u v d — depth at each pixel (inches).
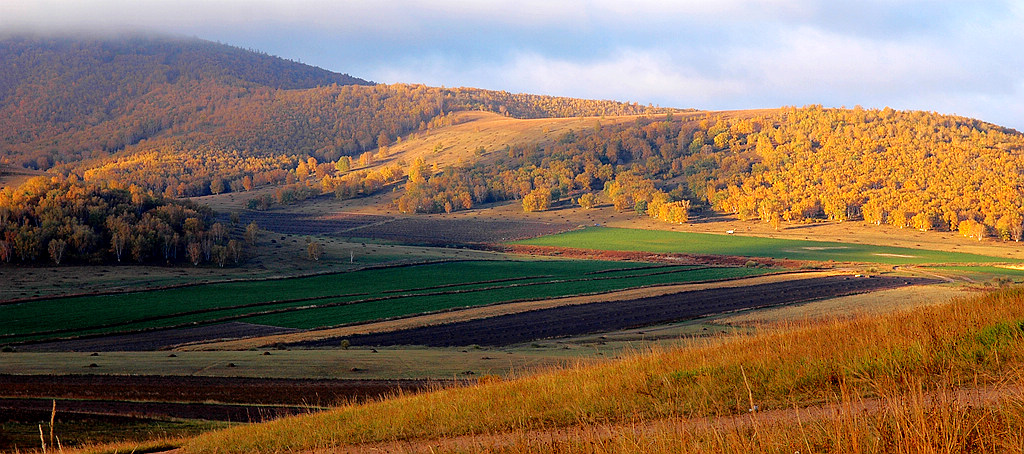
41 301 3550.7
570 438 450.3
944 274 4667.8
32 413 1355.8
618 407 577.9
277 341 2635.3
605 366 822.5
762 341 729.6
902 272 4822.8
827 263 5541.3
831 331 708.7
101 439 1160.2
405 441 619.8
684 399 566.3
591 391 644.7
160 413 1382.9
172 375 1803.6
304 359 2032.5
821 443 338.3
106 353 2210.9
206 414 1381.6
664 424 427.5
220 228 5718.5
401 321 3088.1
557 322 3019.2
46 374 1785.2
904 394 363.3
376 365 1913.1
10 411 1366.9
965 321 611.2
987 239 6929.1
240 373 1825.8
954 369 484.7
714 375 604.1
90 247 4958.2
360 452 600.7
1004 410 329.7
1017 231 6786.4
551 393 686.5
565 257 6417.3
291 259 5502.0
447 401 771.4
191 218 5723.4
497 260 5743.1
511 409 657.0
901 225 7716.5
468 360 1975.9
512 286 4320.9
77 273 4451.3
